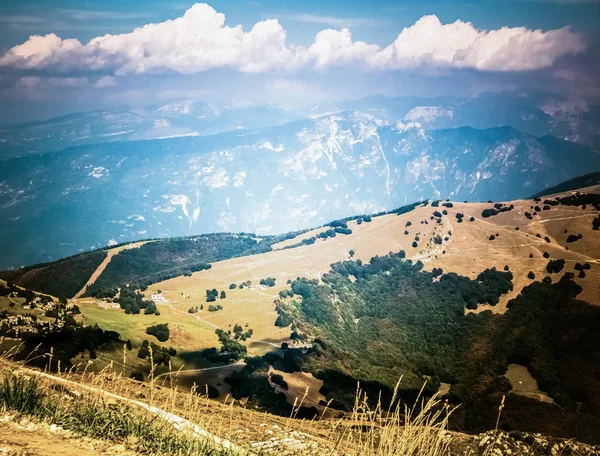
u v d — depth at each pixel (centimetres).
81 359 6981
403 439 712
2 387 894
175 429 901
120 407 917
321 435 1379
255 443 1070
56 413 860
